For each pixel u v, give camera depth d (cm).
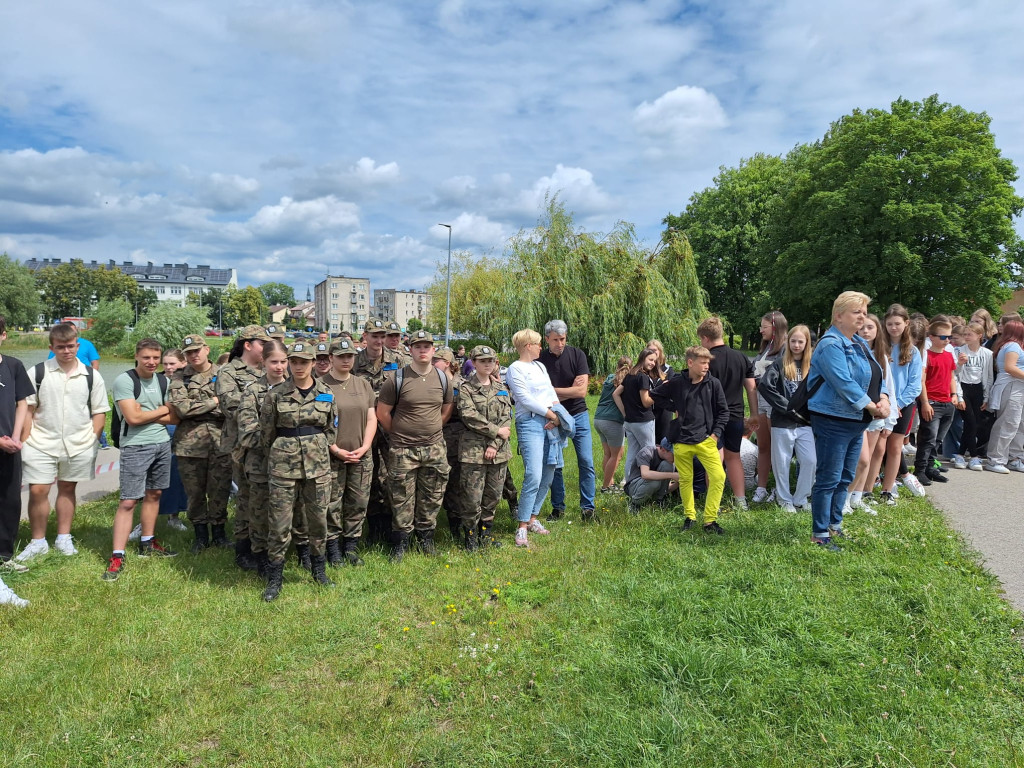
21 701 319
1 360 496
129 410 495
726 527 562
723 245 4034
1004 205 2531
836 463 487
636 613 396
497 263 3844
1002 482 701
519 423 559
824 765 259
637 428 666
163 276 15812
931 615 365
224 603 435
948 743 266
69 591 455
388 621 405
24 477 513
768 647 345
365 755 279
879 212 2688
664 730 281
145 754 282
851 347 479
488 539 554
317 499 455
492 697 316
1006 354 736
